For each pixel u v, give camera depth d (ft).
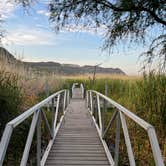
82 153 22.38
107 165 19.89
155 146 9.84
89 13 32.19
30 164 22.25
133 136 27.35
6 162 21.50
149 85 30.58
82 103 58.85
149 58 30.55
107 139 28.48
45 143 26.99
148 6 29.22
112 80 60.95
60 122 32.83
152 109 28.84
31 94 35.06
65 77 80.74
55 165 19.66
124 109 15.44
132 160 13.64
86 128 31.27
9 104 22.67
